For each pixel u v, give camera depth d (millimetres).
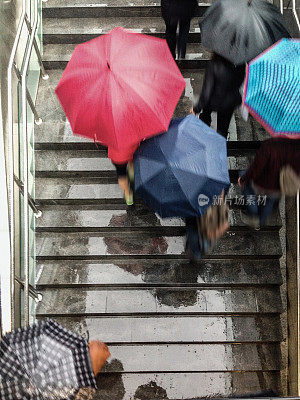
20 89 5316
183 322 5590
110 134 4352
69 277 5672
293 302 5422
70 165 5883
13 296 4664
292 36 5562
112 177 5914
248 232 5785
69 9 6457
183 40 5879
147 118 4234
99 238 5789
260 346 5578
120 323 5582
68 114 4500
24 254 4852
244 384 5457
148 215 5762
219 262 5746
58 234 5828
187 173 4250
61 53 6379
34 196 5766
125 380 5469
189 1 5301
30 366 3439
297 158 4488
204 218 4637
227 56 4566
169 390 5430
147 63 4301
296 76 4383
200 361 5488
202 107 5074
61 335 3668
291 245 5523
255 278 5656
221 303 5617
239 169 5848
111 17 6551
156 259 5762
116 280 5652
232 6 4664
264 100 4453
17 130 5172
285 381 5500
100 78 4238
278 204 5672
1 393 3314
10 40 5500
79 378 3461
